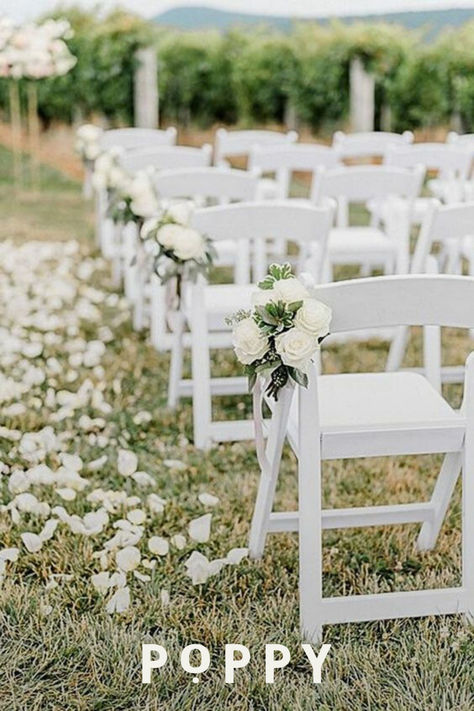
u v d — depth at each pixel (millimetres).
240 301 3625
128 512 2867
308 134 9656
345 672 2221
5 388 3787
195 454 3410
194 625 2365
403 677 2197
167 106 9828
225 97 9766
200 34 9789
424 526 2732
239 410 3820
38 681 2182
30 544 2660
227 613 2443
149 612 2420
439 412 2436
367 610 2350
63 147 10188
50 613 2395
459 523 2900
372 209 5707
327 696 2133
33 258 6137
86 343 4566
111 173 4672
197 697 2133
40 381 3934
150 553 2711
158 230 3393
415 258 3674
